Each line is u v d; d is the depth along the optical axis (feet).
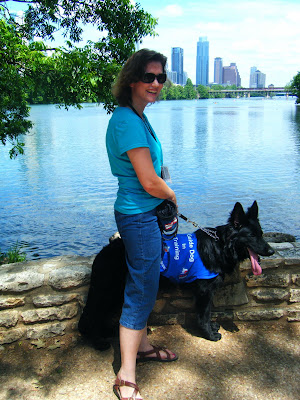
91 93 20.13
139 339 7.59
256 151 84.99
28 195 46.83
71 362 8.63
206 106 433.48
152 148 7.09
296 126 155.53
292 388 7.82
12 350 9.10
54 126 160.04
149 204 7.18
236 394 7.66
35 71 19.29
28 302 9.27
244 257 9.30
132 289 7.47
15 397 7.55
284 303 10.44
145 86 7.03
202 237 9.10
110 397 7.57
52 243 30.42
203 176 57.36
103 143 101.55
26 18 24.75
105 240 31.17
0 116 21.71
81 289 9.55
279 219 36.01
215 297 10.20
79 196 45.98
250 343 9.44
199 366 8.54
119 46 20.17
